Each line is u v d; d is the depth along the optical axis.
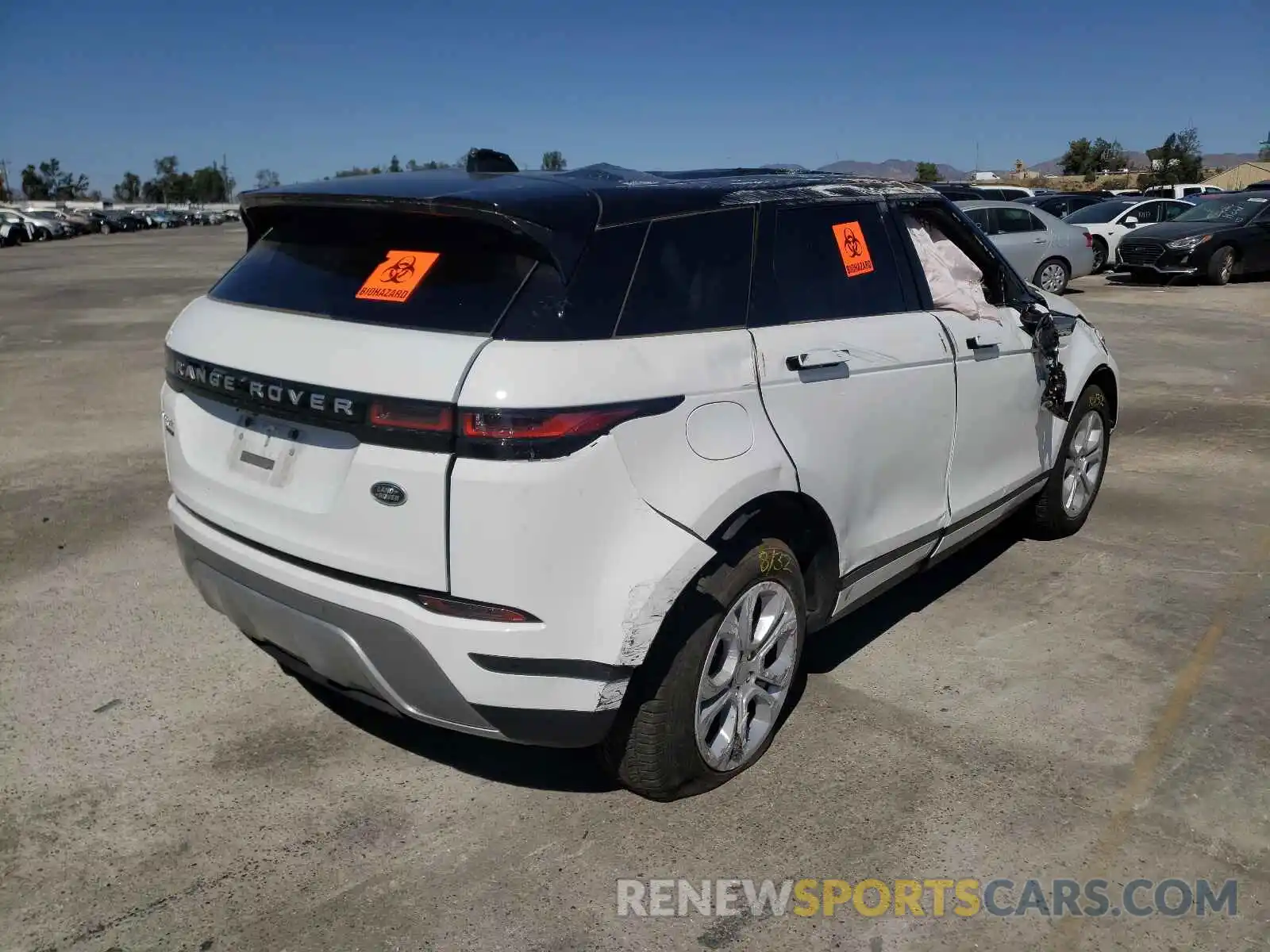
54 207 79.00
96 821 3.11
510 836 3.05
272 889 2.83
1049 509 5.29
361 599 2.76
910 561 4.01
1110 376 5.58
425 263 2.86
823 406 3.31
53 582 4.90
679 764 3.05
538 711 2.76
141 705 3.78
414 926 2.69
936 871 2.91
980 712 3.76
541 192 2.89
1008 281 4.71
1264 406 8.60
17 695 3.84
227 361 3.04
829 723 3.67
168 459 3.47
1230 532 5.61
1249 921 2.73
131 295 18.38
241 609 3.12
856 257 3.71
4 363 10.79
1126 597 4.77
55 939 2.63
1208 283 18.52
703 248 3.10
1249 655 4.19
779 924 2.71
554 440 2.59
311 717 3.71
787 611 3.31
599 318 2.76
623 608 2.72
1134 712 3.75
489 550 2.60
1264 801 3.22
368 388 2.66
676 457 2.83
